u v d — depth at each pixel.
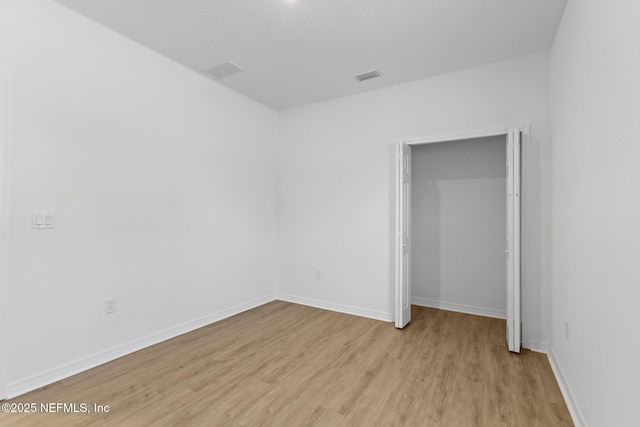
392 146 3.72
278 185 4.62
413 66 3.24
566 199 2.27
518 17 2.42
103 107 2.60
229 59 3.13
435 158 4.14
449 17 2.44
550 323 2.79
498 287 3.76
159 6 2.34
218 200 3.67
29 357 2.17
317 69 3.32
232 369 2.49
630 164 1.23
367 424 1.84
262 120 4.34
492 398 2.11
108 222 2.63
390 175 3.73
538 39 2.72
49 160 2.28
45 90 2.25
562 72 2.40
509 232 2.85
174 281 3.17
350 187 4.00
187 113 3.30
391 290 3.70
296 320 3.68
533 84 2.97
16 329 2.11
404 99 3.64
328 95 4.03
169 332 3.12
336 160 4.11
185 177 3.28
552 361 2.58
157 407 1.99
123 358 2.67
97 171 2.56
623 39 1.30
